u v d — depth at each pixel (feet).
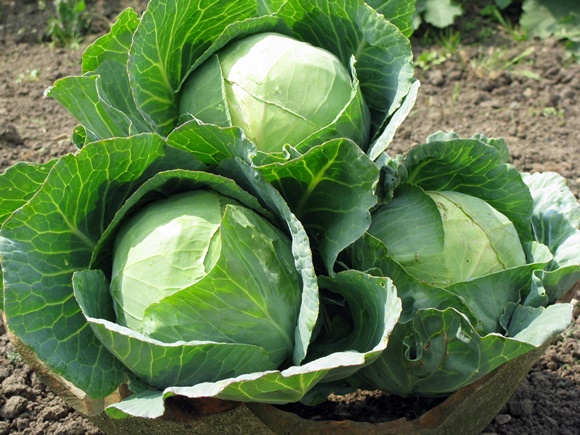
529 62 6.89
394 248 4.05
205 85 4.14
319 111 4.05
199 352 3.62
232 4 4.30
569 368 4.83
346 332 4.13
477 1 7.70
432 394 4.01
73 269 3.95
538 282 4.02
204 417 3.77
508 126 6.31
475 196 4.35
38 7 7.79
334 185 3.95
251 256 3.75
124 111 4.38
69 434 4.57
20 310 3.76
